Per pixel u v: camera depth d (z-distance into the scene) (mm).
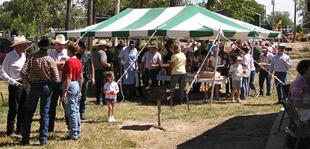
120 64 17156
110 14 51625
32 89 9000
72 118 9812
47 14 55438
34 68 8914
